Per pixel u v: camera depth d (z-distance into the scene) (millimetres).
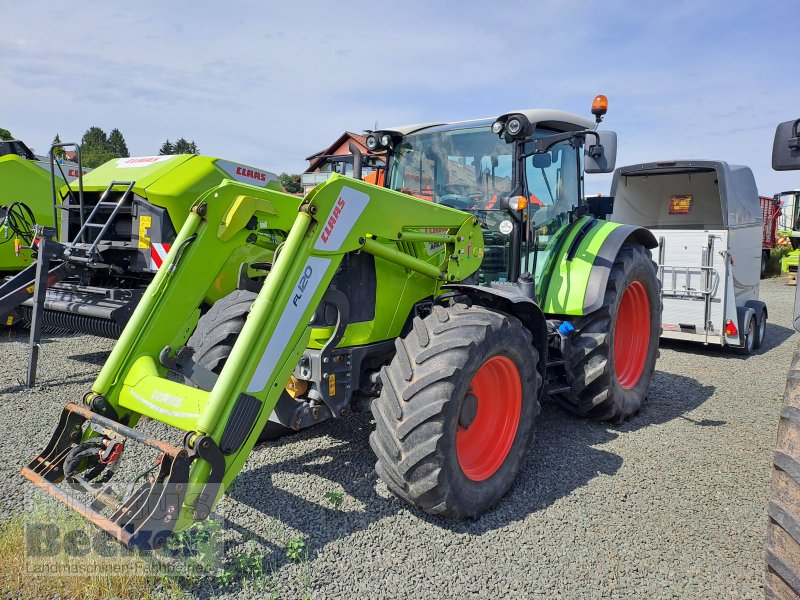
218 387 2490
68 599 2396
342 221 2947
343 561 2693
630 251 4738
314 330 3215
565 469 3770
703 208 9336
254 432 2572
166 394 2678
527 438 3451
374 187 3148
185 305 3035
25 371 5691
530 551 2828
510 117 3900
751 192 8414
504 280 4352
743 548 2900
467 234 3871
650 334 5121
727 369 6777
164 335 2961
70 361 6137
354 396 3473
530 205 4203
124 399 2787
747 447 4195
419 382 2896
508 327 3209
